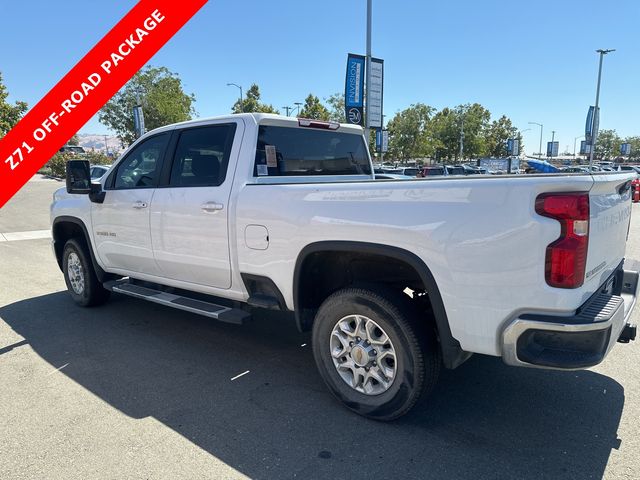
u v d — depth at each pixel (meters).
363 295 2.98
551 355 2.41
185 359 4.16
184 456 2.75
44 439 2.95
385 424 3.06
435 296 2.68
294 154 4.18
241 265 3.65
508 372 3.81
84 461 2.72
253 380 3.74
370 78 12.77
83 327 5.03
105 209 4.89
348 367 3.17
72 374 3.88
